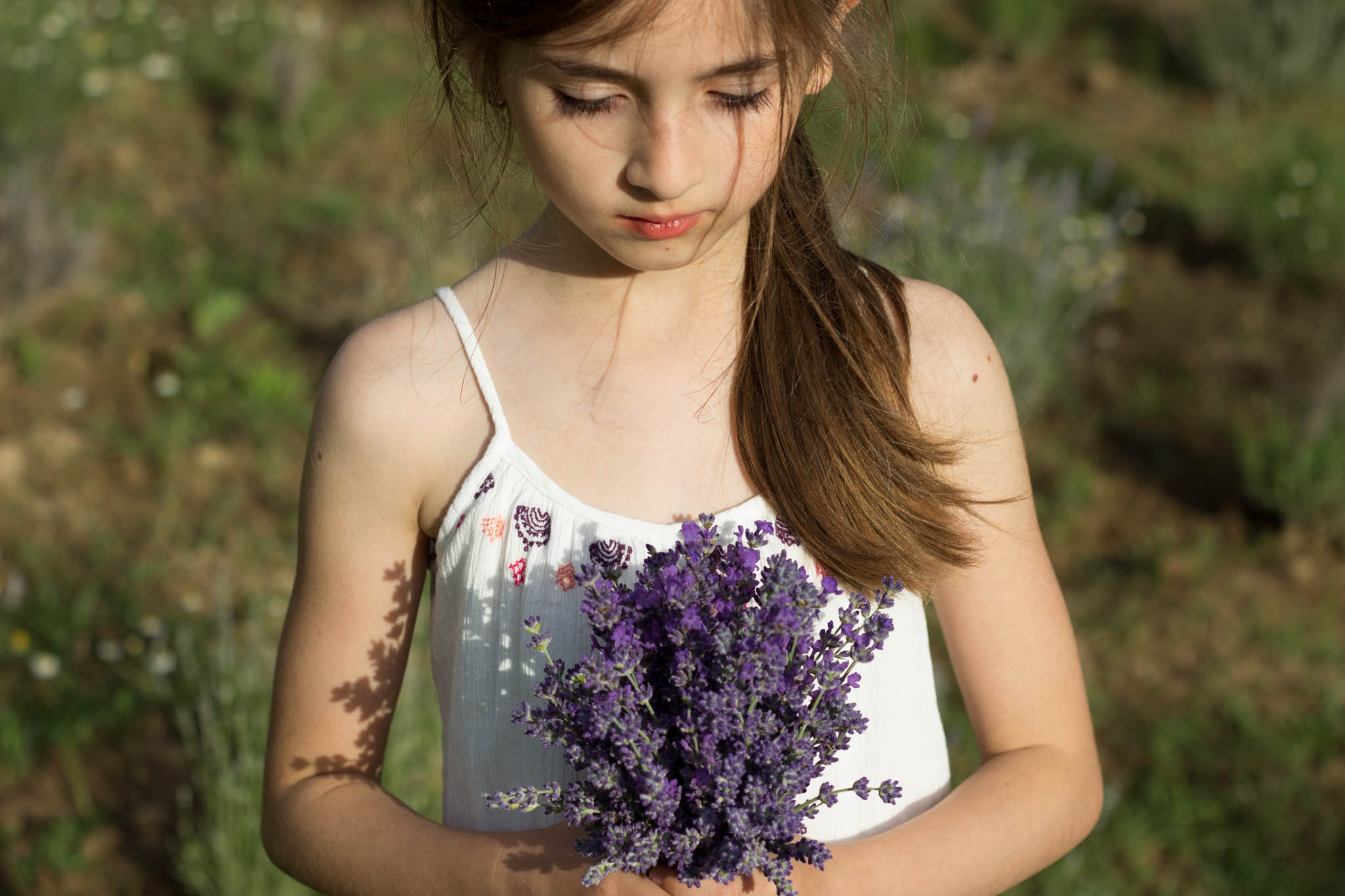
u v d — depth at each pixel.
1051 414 4.98
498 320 1.31
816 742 1.08
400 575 1.33
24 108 6.62
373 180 6.45
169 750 3.59
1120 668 3.92
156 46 7.50
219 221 6.04
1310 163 6.20
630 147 1.05
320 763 1.35
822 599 1.08
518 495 1.27
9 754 3.52
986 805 1.32
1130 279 5.73
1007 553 1.39
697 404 1.29
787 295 1.30
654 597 1.07
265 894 2.89
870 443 1.28
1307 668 3.90
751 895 1.10
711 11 0.99
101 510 4.42
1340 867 3.27
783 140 1.11
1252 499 4.53
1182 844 3.32
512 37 1.02
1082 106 7.20
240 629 3.91
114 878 3.22
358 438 1.28
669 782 1.01
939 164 5.25
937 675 3.68
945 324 1.39
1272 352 5.21
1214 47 7.34
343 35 7.93
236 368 5.05
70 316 5.28
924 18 8.01
